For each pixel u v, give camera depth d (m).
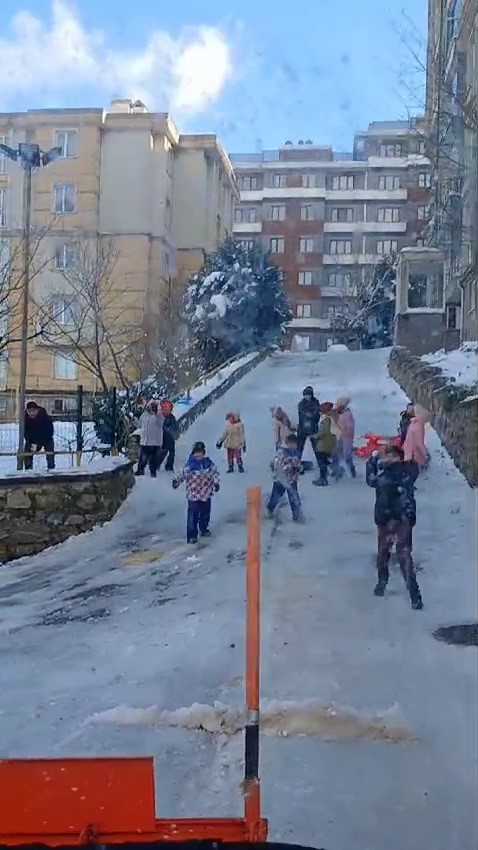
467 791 5.57
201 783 5.75
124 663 8.34
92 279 40.84
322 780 5.77
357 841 5.02
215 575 11.52
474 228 21.81
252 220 68.88
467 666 7.68
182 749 6.33
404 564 9.74
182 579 11.55
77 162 42.03
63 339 35.28
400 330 37.28
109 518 14.93
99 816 3.57
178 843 3.47
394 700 7.03
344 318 57.28
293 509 14.11
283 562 11.88
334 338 60.75
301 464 17.98
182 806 5.41
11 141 42.50
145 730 6.68
